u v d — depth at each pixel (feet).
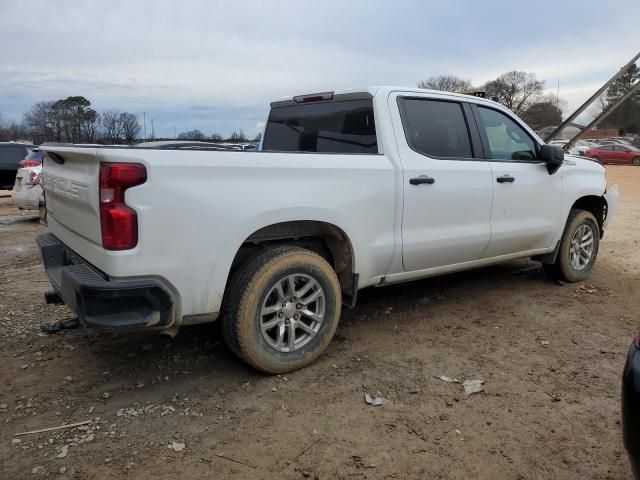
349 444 9.46
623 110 201.77
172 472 8.70
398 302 17.07
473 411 10.56
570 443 9.51
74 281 9.87
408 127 14.01
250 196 10.85
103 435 9.68
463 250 15.15
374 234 13.06
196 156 10.23
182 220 10.03
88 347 13.50
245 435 9.73
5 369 12.25
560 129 21.81
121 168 9.41
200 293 10.46
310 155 11.96
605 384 11.66
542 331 14.70
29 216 40.68
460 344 13.80
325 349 13.37
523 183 16.39
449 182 14.39
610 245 26.48
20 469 8.71
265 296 11.36
